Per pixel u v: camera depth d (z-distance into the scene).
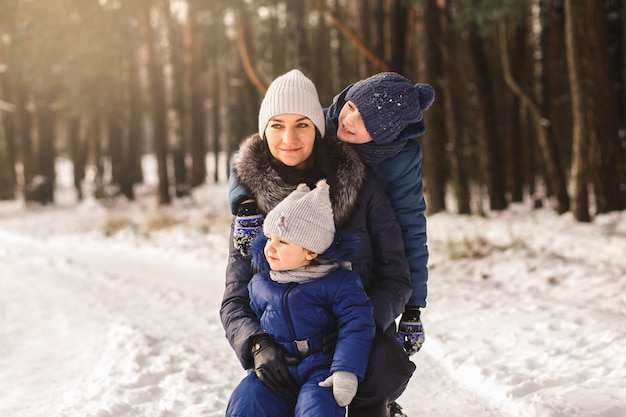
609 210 14.38
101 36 25.98
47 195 30.27
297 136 2.94
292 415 2.86
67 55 25.25
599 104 14.06
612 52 17.64
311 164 3.06
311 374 2.81
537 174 28.14
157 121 28.14
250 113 30.53
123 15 27.30
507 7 15.45
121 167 32.81
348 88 3.17
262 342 2.86
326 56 32.25
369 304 2.82
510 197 22.30
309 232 2.76
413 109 3.05
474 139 20.23
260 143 3.03
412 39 21.31
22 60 24.44
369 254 3.06
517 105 21.80
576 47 14.10
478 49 19.02
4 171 33.97
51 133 30.73
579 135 14.15
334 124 3.22
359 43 18.84
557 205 16.58
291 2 27.05
